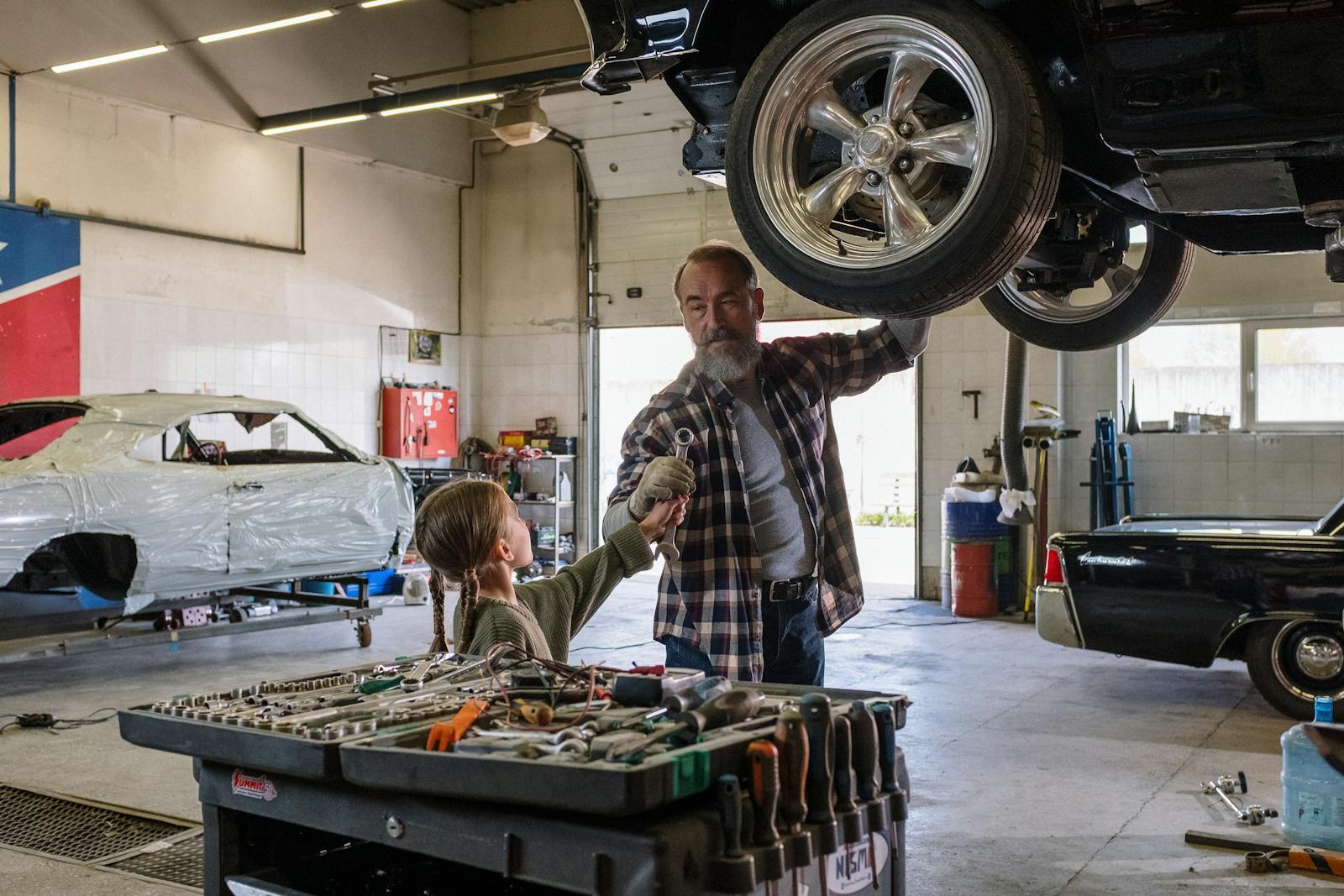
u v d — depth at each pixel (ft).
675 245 35.14
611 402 38.22
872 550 42.09
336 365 34.17
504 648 5.30
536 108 29.73
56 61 27.20
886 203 7.61
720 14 8.13
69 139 27.61
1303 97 6.22
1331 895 9.77
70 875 10.45
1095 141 8.02
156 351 29.40
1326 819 10.69
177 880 10.32
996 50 6.82
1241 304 27.50
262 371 32.01
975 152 7.02
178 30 29.78
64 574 22.48
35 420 22.85
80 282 27.76
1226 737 15.56
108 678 20.07
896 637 24.61
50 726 16.25
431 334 37.29
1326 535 15.93
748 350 7.72
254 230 31.89
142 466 19.80
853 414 46.39
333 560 23.03
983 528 27.78
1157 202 7.56
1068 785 13.25
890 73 7.52
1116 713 17.13
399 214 36.24
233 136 31.30
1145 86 6.61
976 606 27.68
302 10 32.91
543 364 37.63
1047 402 29.17
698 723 4.01
